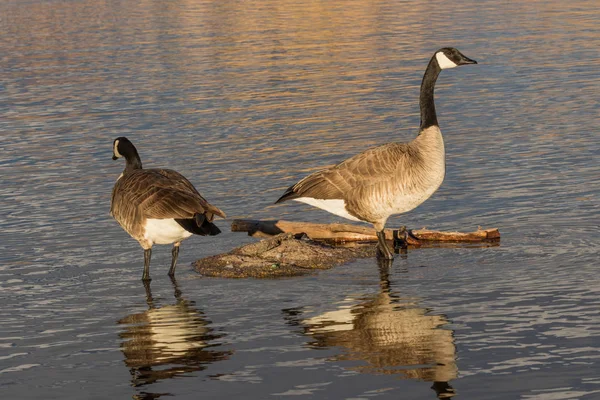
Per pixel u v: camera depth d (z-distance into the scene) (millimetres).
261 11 60688
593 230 16281
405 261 15344
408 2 61969
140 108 30688
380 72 35781
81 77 37594
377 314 12586
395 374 10461
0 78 38344
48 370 11055
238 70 37719
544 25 46875
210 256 15805
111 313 13141
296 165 22234
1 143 26359
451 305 12828
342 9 59594
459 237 16312
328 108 29453
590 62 35469
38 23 59094
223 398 9992
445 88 32000
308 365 10828
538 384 9984
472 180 20156
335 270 15039
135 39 48938
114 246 16641
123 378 10711
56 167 23156
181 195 13930
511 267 14555
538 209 17734
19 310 13359
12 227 17906
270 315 12789
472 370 10461
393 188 15375
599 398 9570
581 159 21453
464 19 51125
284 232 17094
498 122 26172
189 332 12211
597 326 11617
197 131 26750
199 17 58656
